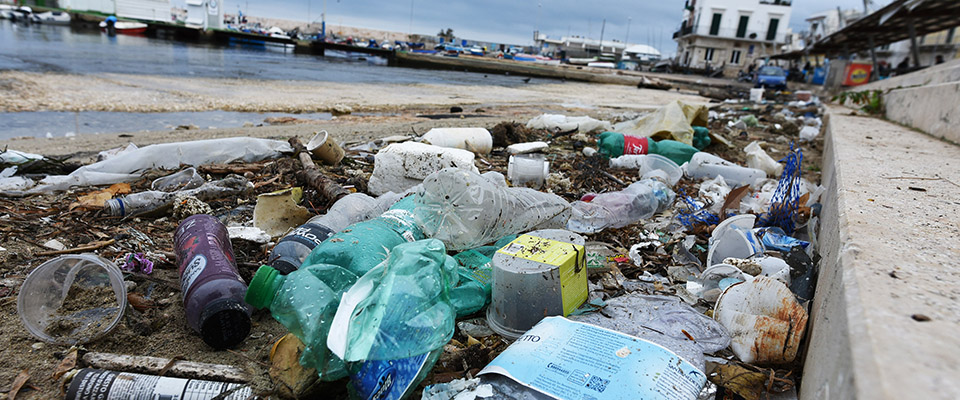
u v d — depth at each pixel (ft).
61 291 7.75
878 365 3.22
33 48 69.15
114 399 5.82
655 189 13.56
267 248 9.89
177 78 46.26
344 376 5.96
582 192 14.82
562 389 5.38
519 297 7.08
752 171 16.76
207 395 5.91
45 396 6.02
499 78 89.61
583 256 7.65
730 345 6.72
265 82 48.91
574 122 25.99
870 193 8.64
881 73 78.69
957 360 3.28
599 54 298.35
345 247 7.59
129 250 9.75
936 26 60.39
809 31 168.86
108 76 43.09
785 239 10.28
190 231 8.34
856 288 4.49
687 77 139.33
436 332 5.74
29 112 26.09
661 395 5.23
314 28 309.22
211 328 6.76
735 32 188.65
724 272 8.57
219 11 222.28
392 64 122.31
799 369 6.35
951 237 6.15
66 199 12.62
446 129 19.12
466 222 9.66
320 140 16.83
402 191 13.76
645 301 7.97
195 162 16.07
